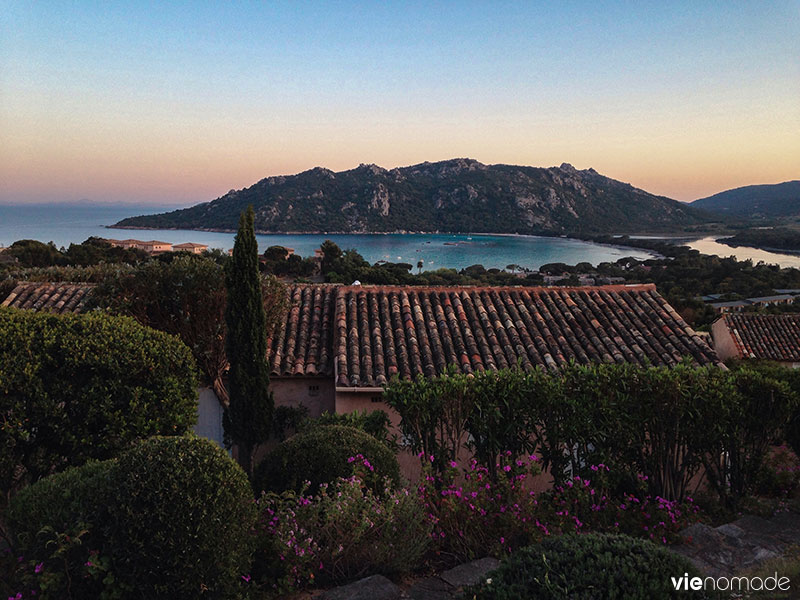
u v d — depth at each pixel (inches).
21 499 164.1
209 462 153.2
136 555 141.3
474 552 205.2
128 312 419.2
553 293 520.7
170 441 156.1
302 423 345.4
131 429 218.2
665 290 3257.9
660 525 229.1
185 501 144.3
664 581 110.7
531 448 269.1
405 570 188.4
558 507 242.5
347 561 185.3
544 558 119.3
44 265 2395.4
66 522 150.3
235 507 153.6
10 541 167.3
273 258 3907.5
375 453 226.4
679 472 273.3
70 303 498.3
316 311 503.5
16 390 202.1
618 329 470.0
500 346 446.0
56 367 214.5
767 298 2696.9
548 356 429.1
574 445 269.4
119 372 219.1
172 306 428.8
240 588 158.1
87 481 166.7
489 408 261.4
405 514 191.3
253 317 380.8
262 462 229.8
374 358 422.0
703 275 3932.1
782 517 256.1
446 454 264.8
